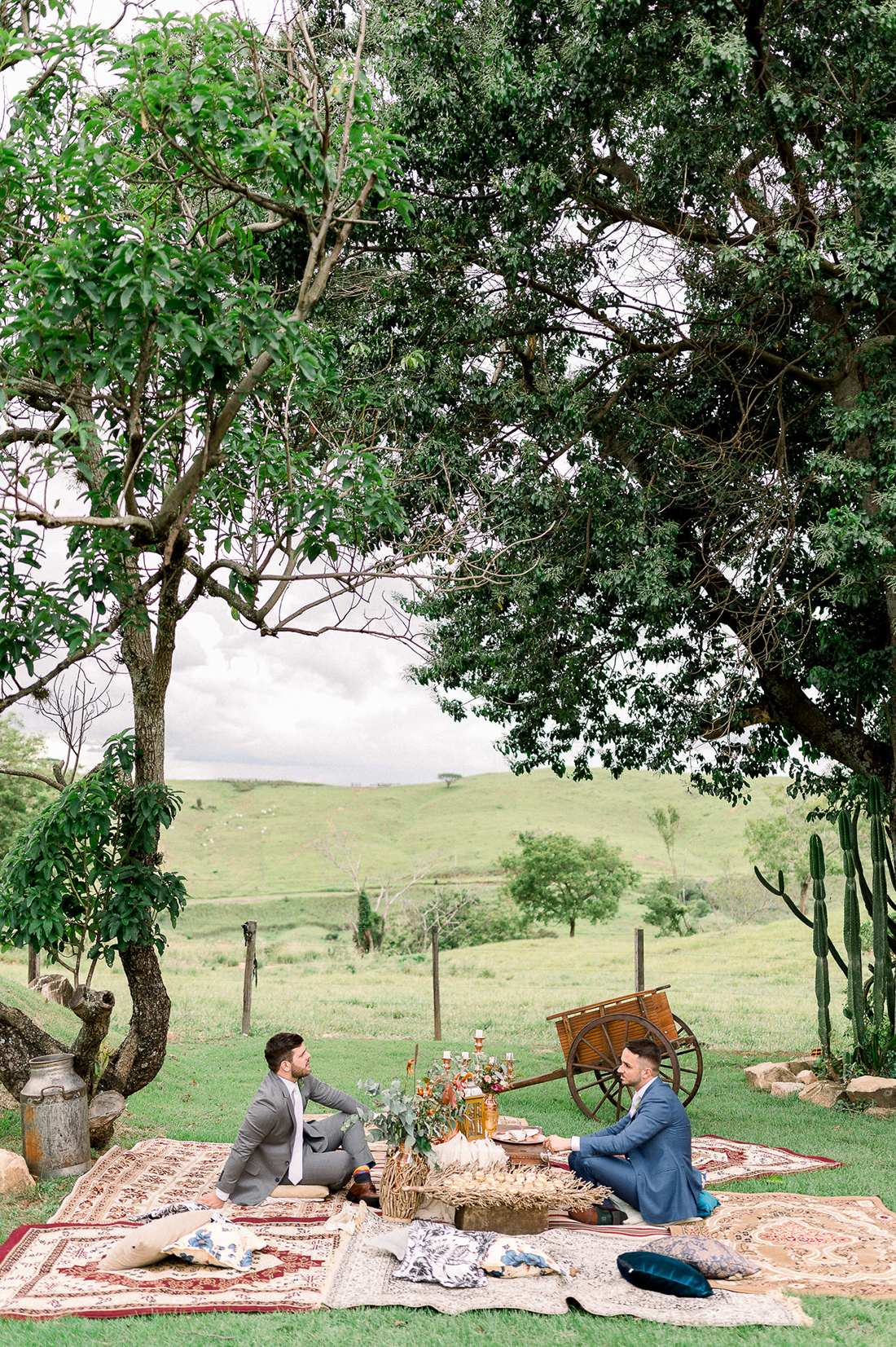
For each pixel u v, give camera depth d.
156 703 7.95
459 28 10.96
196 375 6.62
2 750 35.16
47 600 7.07
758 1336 4.45
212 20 6.19
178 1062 11.97
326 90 6.90
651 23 9.77
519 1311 4.74
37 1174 7.05
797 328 12.23
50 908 7.39
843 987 25.36
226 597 7.75
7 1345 4.23
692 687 13.03
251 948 14.81
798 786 14.05
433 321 11.40
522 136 10.43
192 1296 4.85
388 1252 5.46
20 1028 7.86
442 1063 6.56
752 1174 7.27
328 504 7.17
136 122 6.23
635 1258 5.08
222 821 161.50
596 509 11.36
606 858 62.31
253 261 7.06
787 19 9.98
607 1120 9.12
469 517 9.05
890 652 11.30
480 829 151.62
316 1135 6.66
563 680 12.79
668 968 33.25
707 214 11.08
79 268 5.97
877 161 9.62
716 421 12.89
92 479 7.04
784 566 12.12
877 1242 5.75
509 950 44.53
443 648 13.02
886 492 9.91
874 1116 9.62
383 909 60.75
